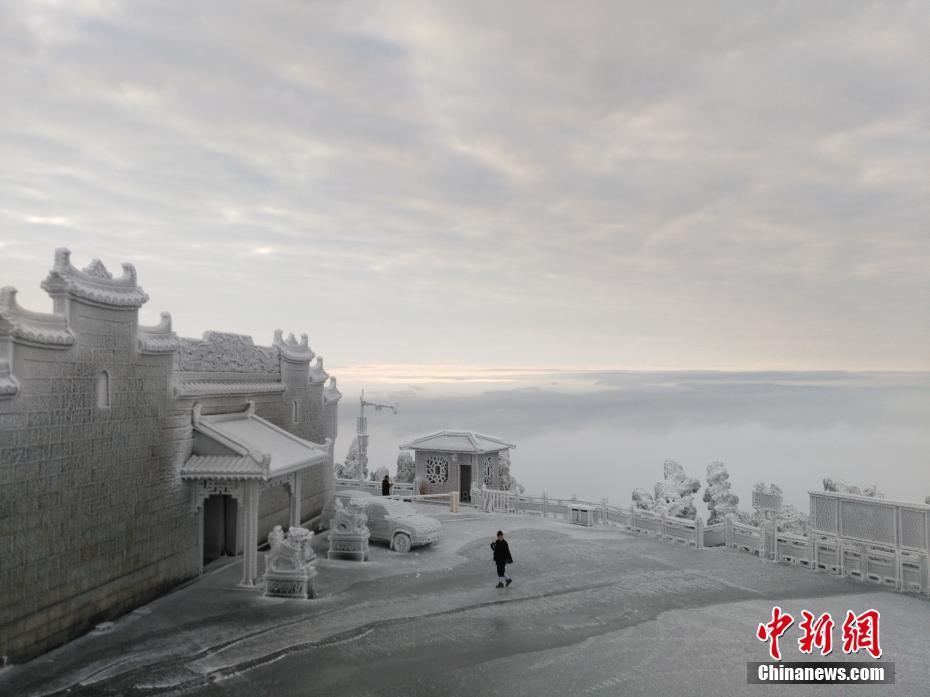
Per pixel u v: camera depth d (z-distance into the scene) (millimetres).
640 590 19797
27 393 13922
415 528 25141
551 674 13625
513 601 18641
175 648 14781
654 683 13242
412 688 12914
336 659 14289
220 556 23812
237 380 25109
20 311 13898
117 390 17000
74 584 15273
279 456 22016
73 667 13656
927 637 15867
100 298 16203
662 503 32656
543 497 34688
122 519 17078
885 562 20453
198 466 20000
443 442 41688
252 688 12820
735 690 12977
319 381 33000
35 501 14117
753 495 26422
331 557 23953
